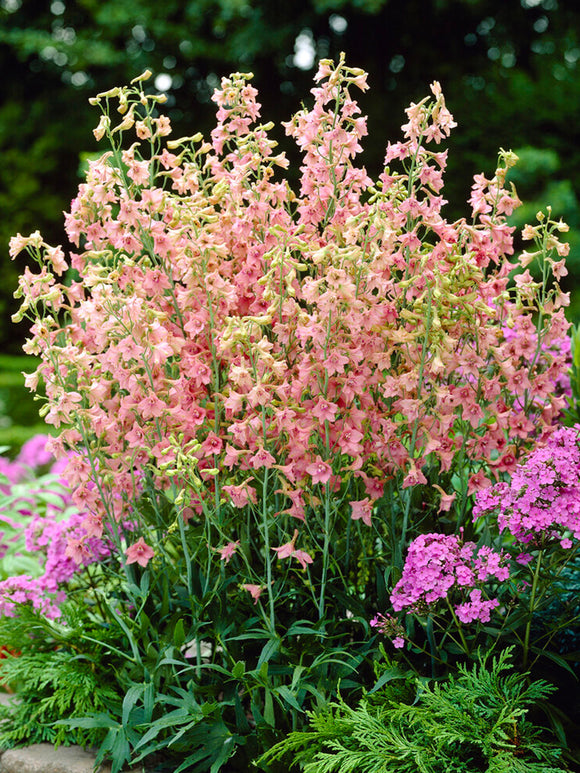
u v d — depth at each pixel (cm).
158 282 243
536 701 221
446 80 1130
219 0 1004
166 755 256
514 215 896
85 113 1243
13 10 1246
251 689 237
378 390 251
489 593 245
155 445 241
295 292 230
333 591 246
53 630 275
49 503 361
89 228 256
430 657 240
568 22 1147
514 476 219
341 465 246
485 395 239
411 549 220
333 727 220
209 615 252
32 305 240
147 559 252
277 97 1145
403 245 241
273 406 228
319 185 246
